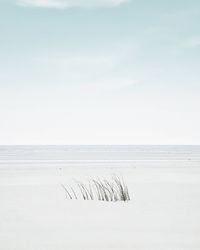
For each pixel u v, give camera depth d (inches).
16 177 1318.9
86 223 485.1
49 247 370.6
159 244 380.2
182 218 517.3
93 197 764.6
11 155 4466.0
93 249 362.3
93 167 1968.5
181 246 372.2
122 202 679.1
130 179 1214.3
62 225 477.7
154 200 700.0
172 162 2600.9
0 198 748.0
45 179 1237.1
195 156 4175.7
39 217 532.7
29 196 780.6
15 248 366.9
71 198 730.2
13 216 541.0
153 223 484.7
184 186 975.0
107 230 446.9
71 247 370.0
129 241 392.2
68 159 3169.3
